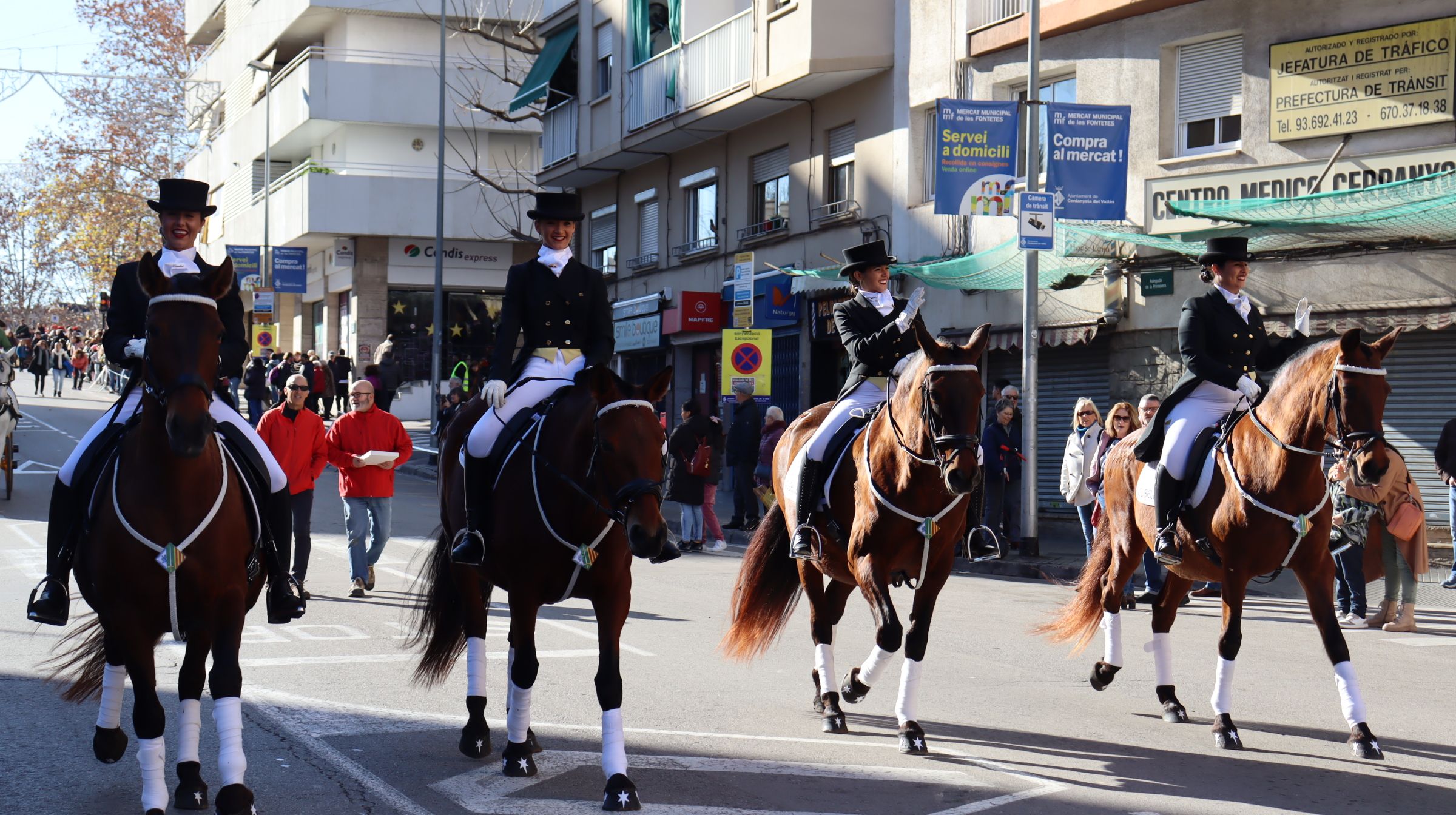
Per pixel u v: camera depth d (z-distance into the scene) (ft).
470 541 22.15
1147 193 61.31
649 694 28.66
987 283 68.85
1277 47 58.49
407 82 142.00
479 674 23.30
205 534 18.63
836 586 28.45
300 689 28.19
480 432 22.98
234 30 180.65
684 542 61.41
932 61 73.56
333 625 36.91
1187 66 62.59
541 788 20.95
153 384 18.19
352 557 42.91
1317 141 57.57
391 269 143.64
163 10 208.85
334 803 20.02
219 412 20.58
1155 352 62.54
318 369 115.14
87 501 19.70
